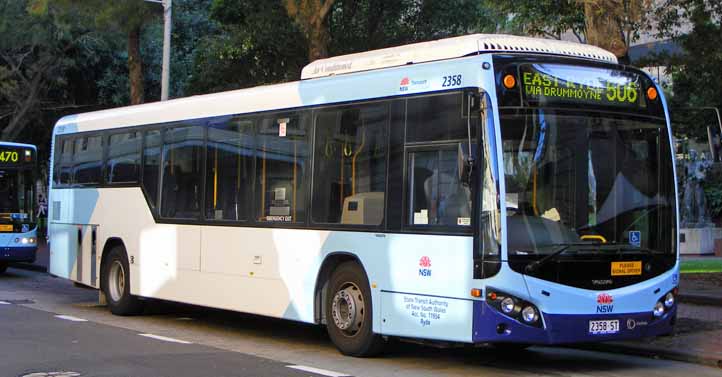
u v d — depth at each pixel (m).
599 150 10.58
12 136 37.50
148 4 24.06
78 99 40.03
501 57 10.29
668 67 21.19
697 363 11.74
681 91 21.50
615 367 11.41
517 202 10.05
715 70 20.56
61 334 13.51
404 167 11.07
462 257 10.23
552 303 10.05
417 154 10.93
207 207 14.37
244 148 13.70
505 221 9.95
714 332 13.55
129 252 16.17
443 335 10.41
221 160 14.16
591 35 15.41
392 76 11.39
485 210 10.01
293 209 12.69
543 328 10.02
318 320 12.27
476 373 10.74
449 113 10.56
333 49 29.22
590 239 10.34
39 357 11.29
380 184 11.38
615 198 10.59
